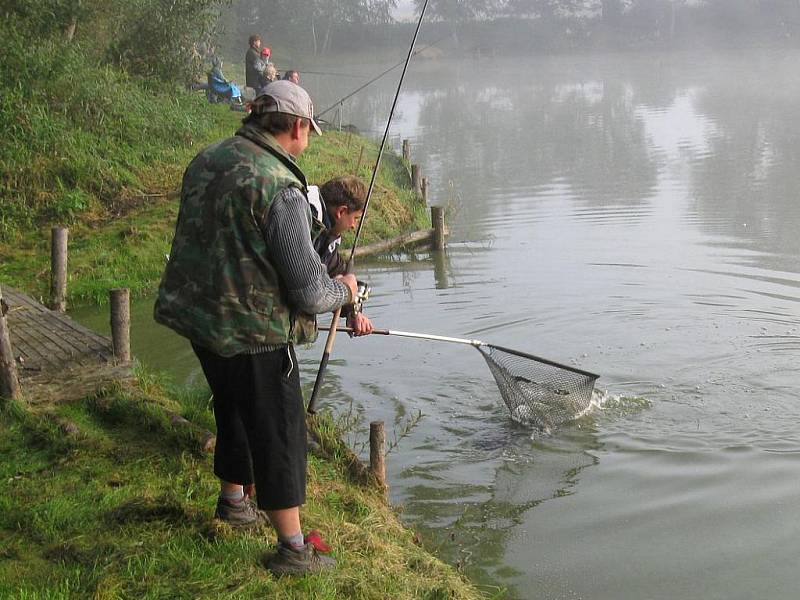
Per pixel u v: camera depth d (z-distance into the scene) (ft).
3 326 19.48
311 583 13.08
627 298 34.01
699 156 70.18
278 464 12.64
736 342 28.78
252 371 12.31
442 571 15.57
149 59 59.93
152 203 44.09
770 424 22.99
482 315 32.68
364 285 15.79
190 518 14.89
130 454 17.84
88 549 13.93
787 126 84.58
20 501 15.80
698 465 21.03
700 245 42.39
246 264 11.82
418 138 84.89
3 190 41.81
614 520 18.78
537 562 17.26
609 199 55.16
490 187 61.05
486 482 20.57
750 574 16.62
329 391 25.73
